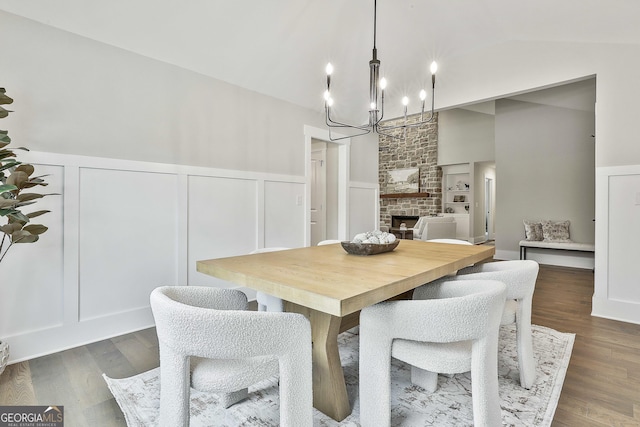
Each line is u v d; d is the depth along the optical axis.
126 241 2.62
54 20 2.23
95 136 2.45
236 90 3.33
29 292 2.20
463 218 8.86
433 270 1.67
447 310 1.21
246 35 2.83
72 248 2.35
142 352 2.27
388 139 10.17
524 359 1.79
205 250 3.12
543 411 1.60
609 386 1.83
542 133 5.91
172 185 2.88
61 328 2.31
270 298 1.89
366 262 1.85
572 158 5.63
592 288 4.01
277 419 1.58
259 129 3.54
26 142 2.16
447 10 2.94
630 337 2.51
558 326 2.74
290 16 2.77
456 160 8.89
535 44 3.29
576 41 3.08
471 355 1.29
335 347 1.62
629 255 2.88
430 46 3.54
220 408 1.66
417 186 9.54
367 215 5.11
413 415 1.59
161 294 1.19
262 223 3.58
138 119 2.67
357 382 1.91
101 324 2.50
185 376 1.09
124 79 2.59
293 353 1.14
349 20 3.00
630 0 2.35
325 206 4.93
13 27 2.11
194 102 3.01
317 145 5.00
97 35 2.42
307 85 3.71
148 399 1.71
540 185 5.95
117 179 2.57
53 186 2.27
